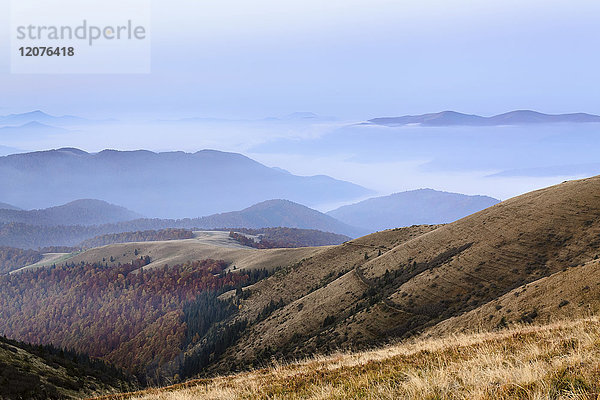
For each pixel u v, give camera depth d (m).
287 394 9.87
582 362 6.41
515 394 5.65
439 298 65.06
